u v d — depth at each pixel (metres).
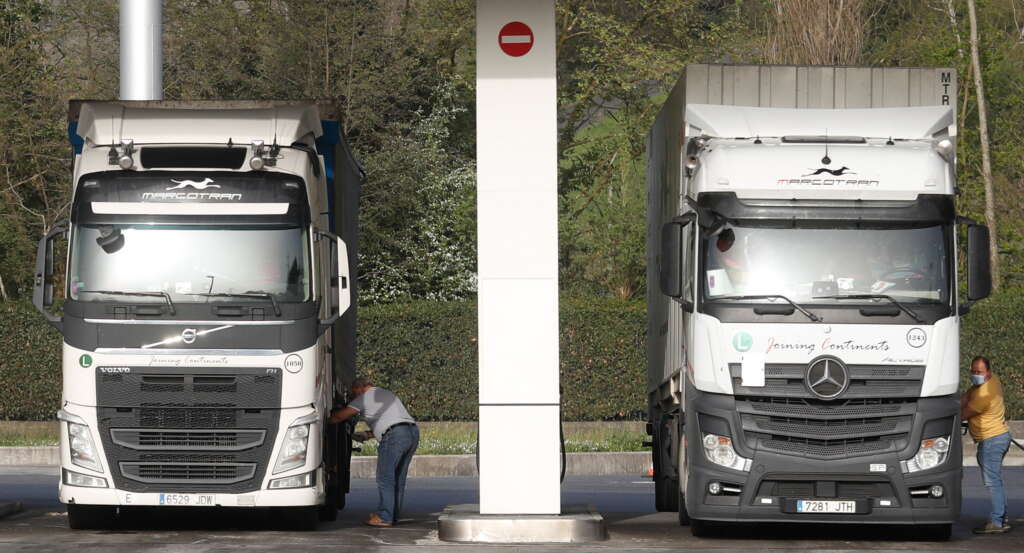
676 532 33.44
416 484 52.25
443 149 82.94
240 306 31.88
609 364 67.25
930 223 30.61
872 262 30.45
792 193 30.58
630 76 82.75
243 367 31.80
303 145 33.34
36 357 65.88
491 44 31.42
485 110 31.45
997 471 34.56
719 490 30.47
